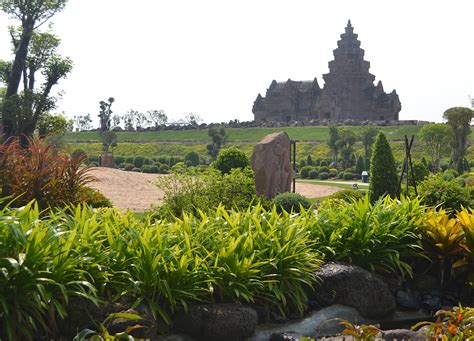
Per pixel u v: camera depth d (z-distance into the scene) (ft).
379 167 78.84
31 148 40.24
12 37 131.75
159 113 563.48
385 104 510.17
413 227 33.63
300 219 32.63
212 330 23.89
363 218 32.37
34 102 124.26
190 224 28.19
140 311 22.52
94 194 44.29
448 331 18.24
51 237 21.54
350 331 17.70
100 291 22.88
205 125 456.45
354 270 30.14
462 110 265.13
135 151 397.60
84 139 444.96
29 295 20.58
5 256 20.43
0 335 20.03
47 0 126.82
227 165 100.37
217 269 25.16
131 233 24.57
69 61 131.13
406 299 31.89
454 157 271.90
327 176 252.01
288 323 27.14
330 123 435.12
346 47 524.93
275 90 550.77
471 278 32.35
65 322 21.43
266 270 26.99
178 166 57.11
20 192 37.88
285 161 98.32
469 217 33.60
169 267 24.22
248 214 29.60
